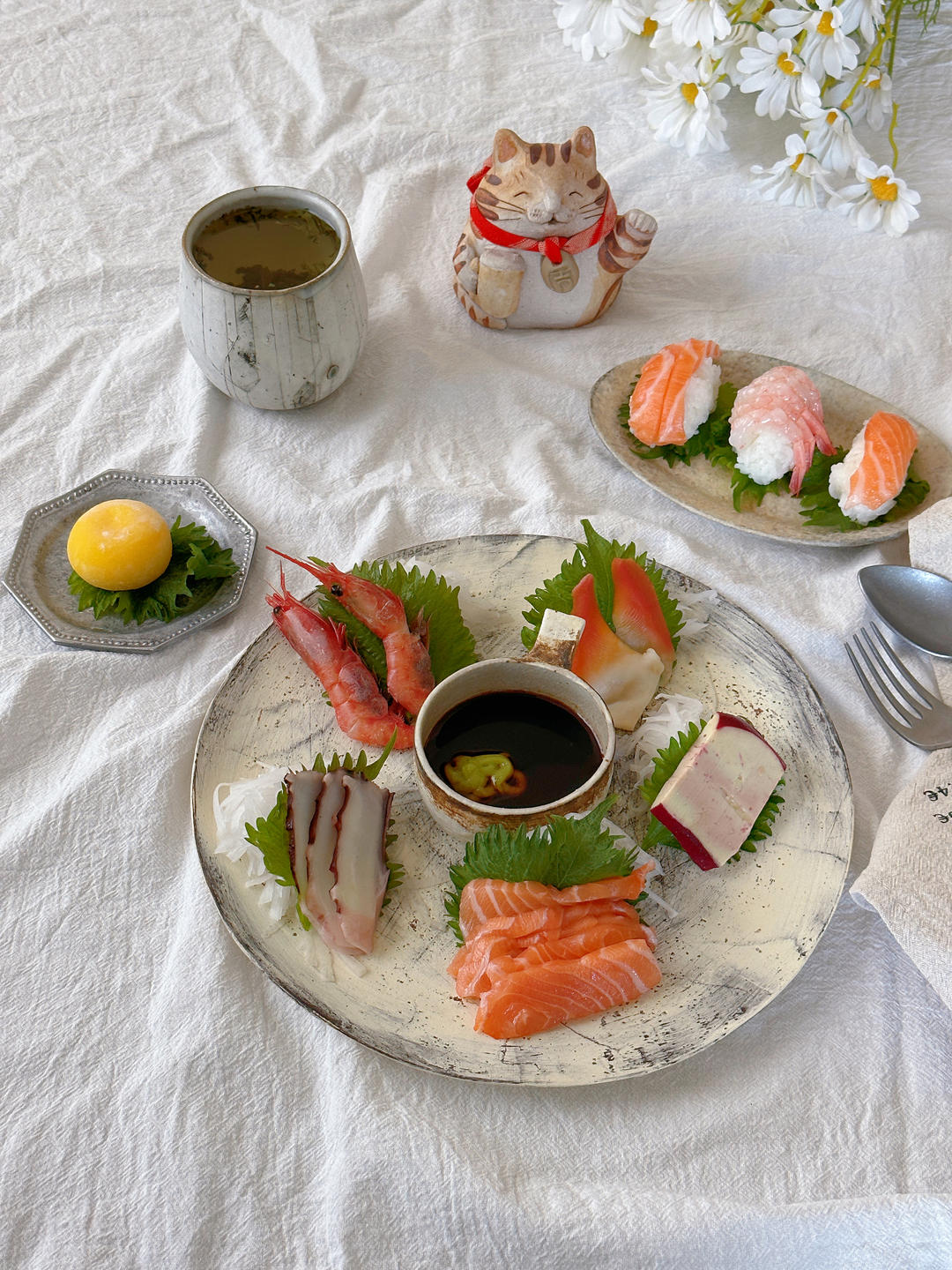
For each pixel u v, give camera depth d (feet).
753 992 1.09
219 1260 1.01
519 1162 1.04
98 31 2.48
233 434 1.77
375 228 2.07
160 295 2.01
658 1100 1.07
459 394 1.82
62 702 1.42
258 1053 1.11
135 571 1.47
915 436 1.59
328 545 1.62
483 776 1.20
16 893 1.24
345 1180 1.01
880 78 1.95
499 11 2.52
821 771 1.27
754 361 1.79
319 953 1.13
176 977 1.16
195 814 1.23
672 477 1.67
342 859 1.16
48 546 1.59
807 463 1.59
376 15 2.50
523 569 1.50
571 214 1.69
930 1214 0.99
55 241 2.08
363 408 1.80
